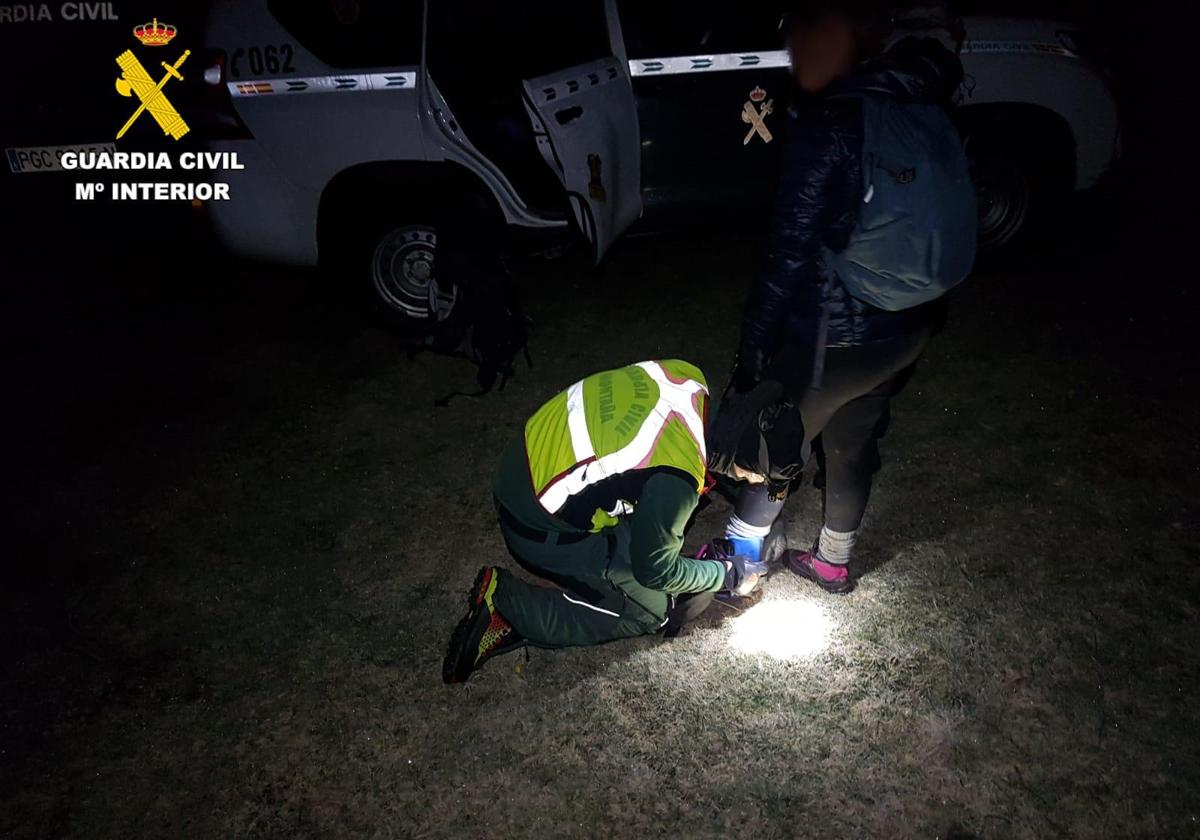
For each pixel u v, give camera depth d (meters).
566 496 2.52
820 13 2.11
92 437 4.19
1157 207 5.44
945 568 3.18
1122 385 3.99
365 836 2.49
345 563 3.41
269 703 2.89
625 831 2.45
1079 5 4.70
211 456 4.02
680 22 4.27
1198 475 3.49
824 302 2.38
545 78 3.90
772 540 3.08
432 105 4.09
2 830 2.58
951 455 3.68
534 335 4.68
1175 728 2.60
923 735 2.63
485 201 4.33
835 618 3.02
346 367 4.56
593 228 4.16
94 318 5.12
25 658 3.11
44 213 4.30
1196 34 8.00
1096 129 4.55
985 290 4.73
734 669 2.86
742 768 2.58
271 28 4.07
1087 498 3.42
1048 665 2.81
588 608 2.78
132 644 3.14
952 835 2.39
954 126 2.20
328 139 4.16
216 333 4.92
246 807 2.59
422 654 3.02
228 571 3.41
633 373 2.56
